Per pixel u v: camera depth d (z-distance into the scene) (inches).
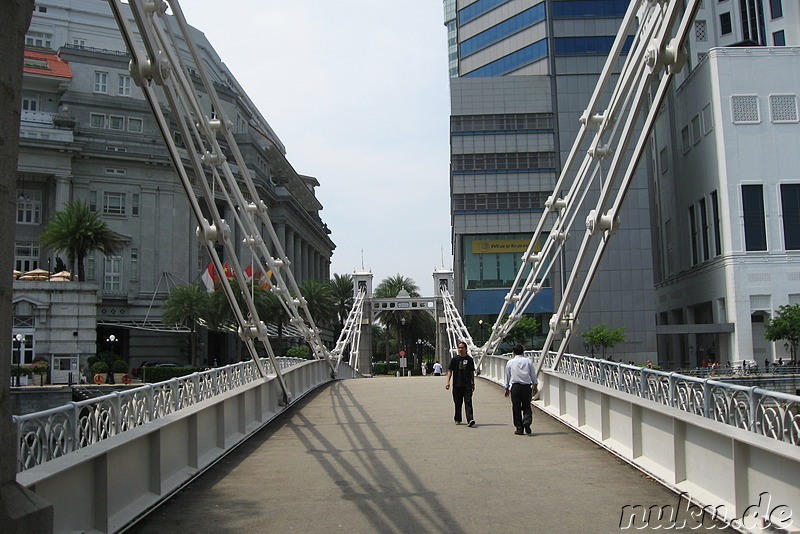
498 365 956.6
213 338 2406.5
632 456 362.0
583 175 502.3
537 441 444.8
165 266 2215.8
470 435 474.0
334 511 278.1
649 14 378.3
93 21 2618.1
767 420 245.0
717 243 2139.5
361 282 2253.9
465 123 2368.4
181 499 301.9
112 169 2187.5
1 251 152.0
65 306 1763.0
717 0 2573.8
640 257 2235.5
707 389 302.4
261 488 322.3
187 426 355.9
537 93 2372.0
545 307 2252.7
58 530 215.3
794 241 2044.8
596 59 2375.7
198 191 2287.2
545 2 2425.0
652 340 2203.5
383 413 611.2
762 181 2064.5
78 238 1775.3
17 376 1503.4
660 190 2694.4
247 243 573.3
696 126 2263.8
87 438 259.0
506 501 288.8
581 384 475.5
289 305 726.5
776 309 2021.4
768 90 2095.2
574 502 284.8
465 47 2706.7
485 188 2331.4
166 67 311.0
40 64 2207.2
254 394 536.4
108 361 1834.4
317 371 945.5
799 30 2377.0
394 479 337.1
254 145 2546.8
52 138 2076.8
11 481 155.9
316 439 470.6
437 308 2252.7
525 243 2309.3
